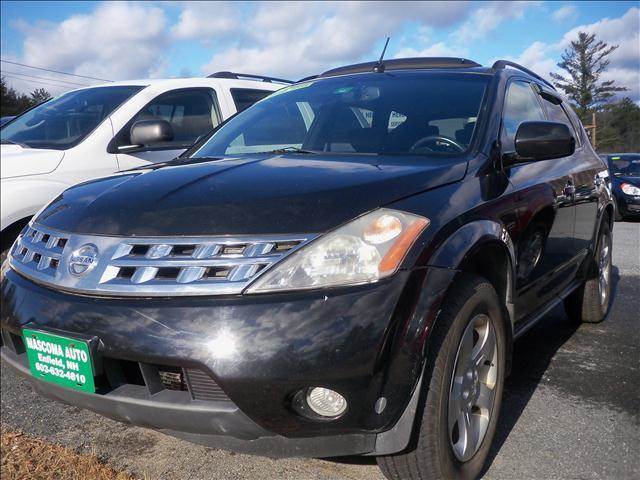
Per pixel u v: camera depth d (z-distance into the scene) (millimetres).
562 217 3600
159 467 2762
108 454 2889
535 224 3125
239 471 2711
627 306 5273
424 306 2125
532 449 2803
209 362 1991
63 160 4656
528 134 2947
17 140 5109
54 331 2242
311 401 2074
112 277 2232
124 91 5418
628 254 8242
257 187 2387
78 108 5309
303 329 1989
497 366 2639
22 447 2953
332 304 2020
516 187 2973
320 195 2260
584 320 4672
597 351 4109
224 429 2086
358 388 2016
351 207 2195
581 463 2678
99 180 2963
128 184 2674
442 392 2193
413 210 2258
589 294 4523
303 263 2074
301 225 2143
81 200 2658
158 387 2184
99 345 2145
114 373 2211
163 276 2172
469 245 2342
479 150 2896
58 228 2529
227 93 6055
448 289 2207
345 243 2105
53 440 3029
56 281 2359
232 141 3562
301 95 3768
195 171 2736
